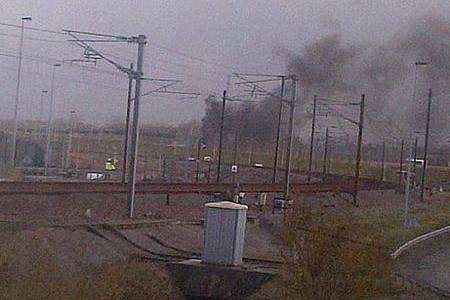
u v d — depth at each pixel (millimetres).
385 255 68250
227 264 82188
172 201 149125
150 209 126250
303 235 65000
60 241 73188
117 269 63812
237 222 83438
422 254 119625
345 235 64125
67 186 115500
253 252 98062
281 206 143625
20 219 81062
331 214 71438
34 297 50719
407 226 141125
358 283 63469
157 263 79625
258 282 76750
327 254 63375
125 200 129375
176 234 104188
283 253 67750
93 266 64688
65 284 54438
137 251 86000
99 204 118250
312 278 63750
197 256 90250
